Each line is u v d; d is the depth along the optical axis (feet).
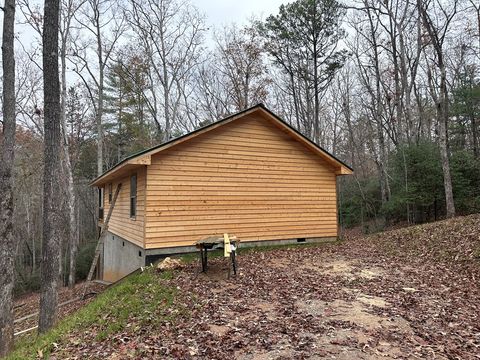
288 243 39.40
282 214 39.24
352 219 77.61
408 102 65.46
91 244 81.10
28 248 91.04
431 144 57.77
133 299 20.17
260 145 38.17
